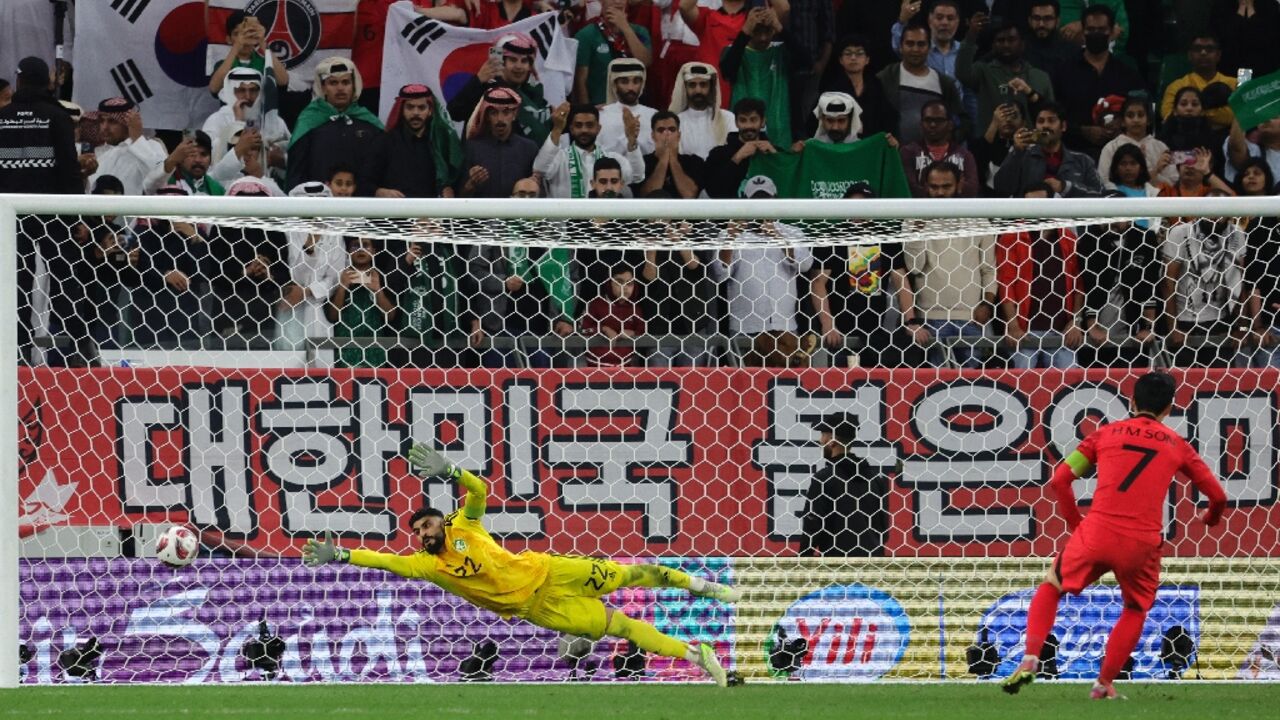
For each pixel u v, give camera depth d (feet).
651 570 86.84
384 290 115.75
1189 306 118.52
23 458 98.78
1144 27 154.92
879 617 98.02
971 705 79.51
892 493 100.48
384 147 135.13
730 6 146.20
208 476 99.35
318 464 99.55
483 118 135.95
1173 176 144.97
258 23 140.56
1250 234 120.57
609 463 100.22
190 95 142.72
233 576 97.71
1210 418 100.94
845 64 143.43
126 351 111.24
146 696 84.69
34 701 82.28
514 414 100.12
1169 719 74.23
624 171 138.31
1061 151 142.41
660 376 100.53
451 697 83.87
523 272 117.50
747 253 119.85
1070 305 119.85
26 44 141.38
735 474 100.37
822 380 100.78
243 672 96.32
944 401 100.94
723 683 85.97
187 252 114.93
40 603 96.37
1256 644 97.66
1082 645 97.14
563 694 85.20
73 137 131.13
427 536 83.15
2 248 89.40
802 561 98.63
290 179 135.33
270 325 121.08
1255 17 152.15
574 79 145.18
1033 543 100.58
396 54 142.10
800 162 140.36
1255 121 145.89
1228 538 100.48
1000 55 145.28
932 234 105.50
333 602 97.66
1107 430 78.23
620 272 118.42
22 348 110.63
